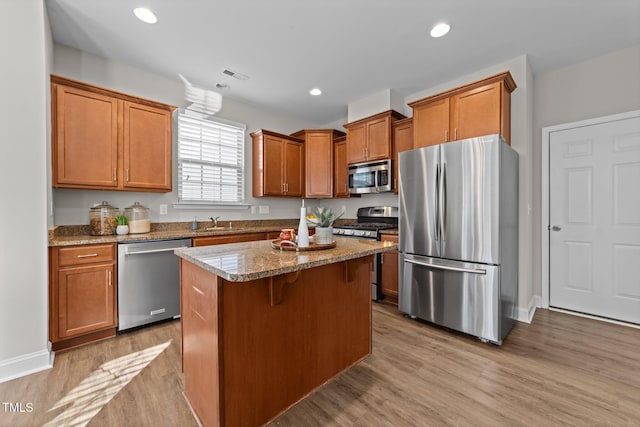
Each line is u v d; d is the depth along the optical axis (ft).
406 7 6.81
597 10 6.90
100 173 8.26
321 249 5.47
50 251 6.76
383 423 4.69
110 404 5.08
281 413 4.96
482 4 6.70
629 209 8.60
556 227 9.91
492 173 7.32
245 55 8.98
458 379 5.88
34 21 6.17
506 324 7.77
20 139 6.02
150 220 10.21
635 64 8.47
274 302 4.67
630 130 8.53
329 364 5.88
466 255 7.77
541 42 8.28
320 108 13.76
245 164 13.14
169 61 9.36
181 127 11.06
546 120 10.09
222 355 4.14
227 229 11.05
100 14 7.03
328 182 14.19
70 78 8.36
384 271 10.73
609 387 5.55
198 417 4.74
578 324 8.64
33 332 6.12
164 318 8.66
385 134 11.40
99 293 7.47
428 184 8.54
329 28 7.61
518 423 4.64
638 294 8.50
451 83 10.83
